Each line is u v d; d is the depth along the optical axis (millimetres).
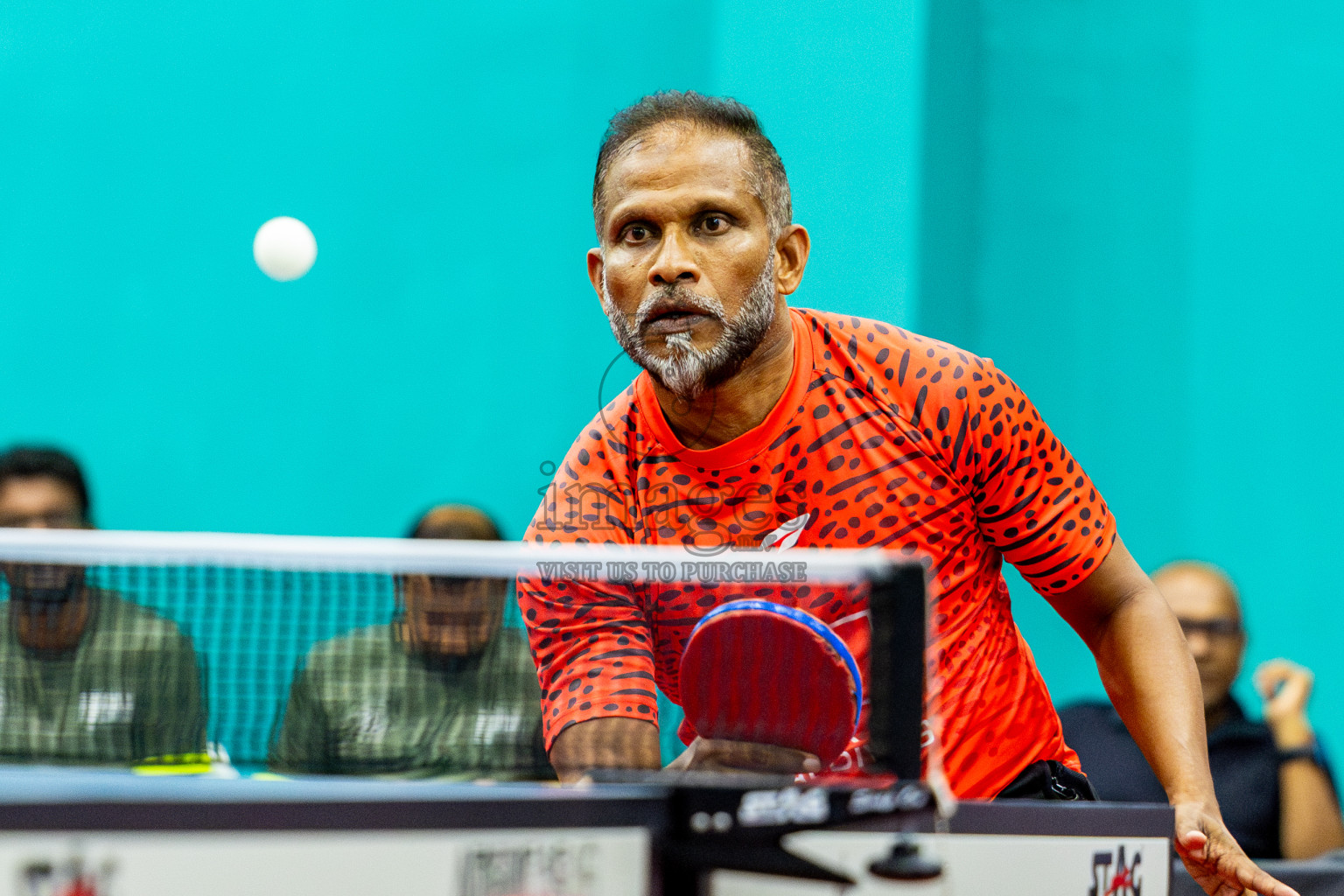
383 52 16172
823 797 3969
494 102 16141
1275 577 15156
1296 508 15156
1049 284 15633
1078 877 4648
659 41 15961
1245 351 15359
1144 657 5996
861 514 5758
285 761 6152
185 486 15883
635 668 5676
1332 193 15195
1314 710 14875
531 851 3758
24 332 15984
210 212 15984
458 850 3633
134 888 3242
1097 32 15680
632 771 4332
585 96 16047
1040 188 15633
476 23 16172
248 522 15914
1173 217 15594
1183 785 5613
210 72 16031
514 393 16016
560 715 5645
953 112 15289
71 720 6168
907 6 15117
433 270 16141
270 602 6590
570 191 16062
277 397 15984
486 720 6105
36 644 6195
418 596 6125
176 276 15984
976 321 15430
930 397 5801
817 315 6027
